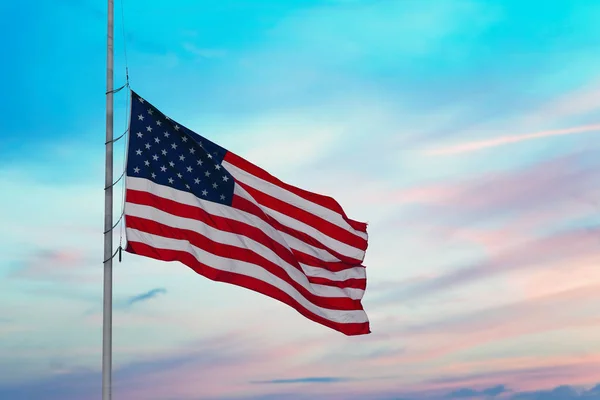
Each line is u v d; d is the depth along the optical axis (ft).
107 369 57.77
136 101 61.11
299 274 66.28
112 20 61.87
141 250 58.54
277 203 68.13
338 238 69.92
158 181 60.54
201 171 62.03
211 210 61.98
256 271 63.16
